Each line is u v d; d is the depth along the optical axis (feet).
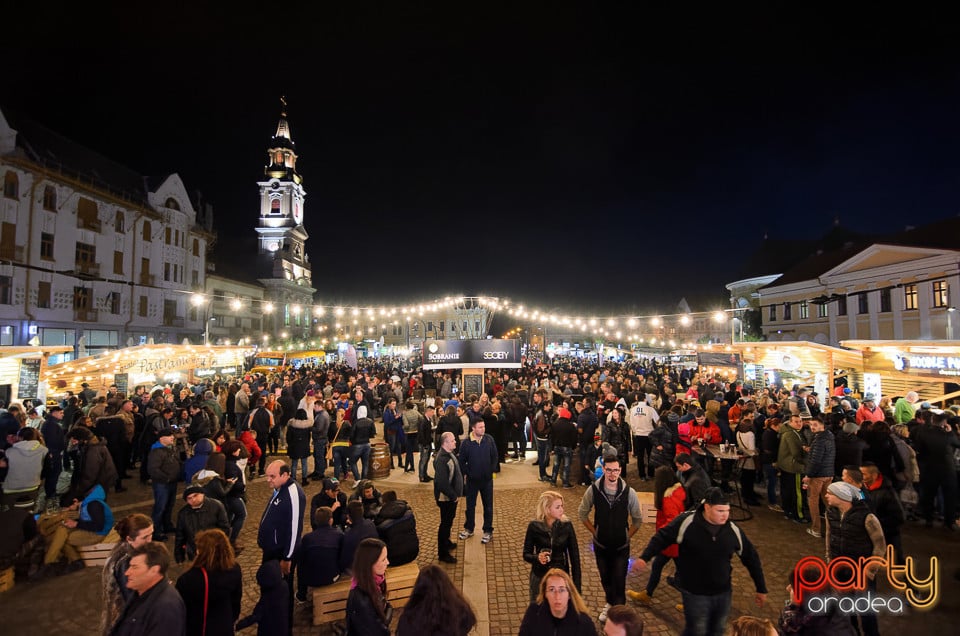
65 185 99.60
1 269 87.40
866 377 51.11
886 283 89.81
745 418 30.01
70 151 112.16
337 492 21.12
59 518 21.80
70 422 38.93
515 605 18.37
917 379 45.47
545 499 15.14
